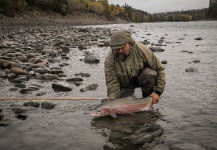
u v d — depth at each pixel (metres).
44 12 32.69
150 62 2.20
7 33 11.85
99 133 1.73
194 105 2.26
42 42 7.93
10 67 4.00
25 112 2.15
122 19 78.69
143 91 2.29
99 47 7.15
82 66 4.29
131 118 2.01
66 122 1.94
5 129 1.80
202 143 1.54
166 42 8.27
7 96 2.61
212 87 2.84
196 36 10.88
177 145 1.49
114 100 2.07
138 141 1.58
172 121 1.91
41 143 1.59
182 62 4.50
